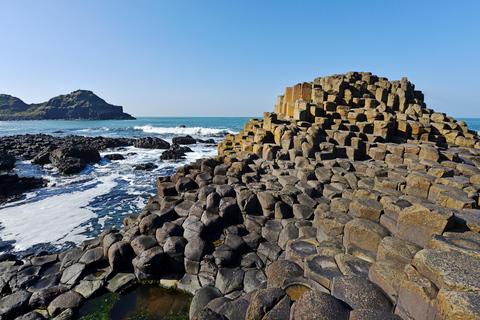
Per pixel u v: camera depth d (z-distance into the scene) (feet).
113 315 17.08
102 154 88.33
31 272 20.95
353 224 15.89
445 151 30.35
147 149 104.42
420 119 40.83
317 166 28.99
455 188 18.78
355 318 9.22
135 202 41.09
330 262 14.06
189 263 20.17
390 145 31.09
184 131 185.47
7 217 34.42
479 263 9.49
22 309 17.56
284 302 10.96
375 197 19.94
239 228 23.06
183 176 30.37
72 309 17.38
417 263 10.23
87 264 20.84
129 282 19.80
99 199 42.50
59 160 65.82
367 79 52.70
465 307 7.27
